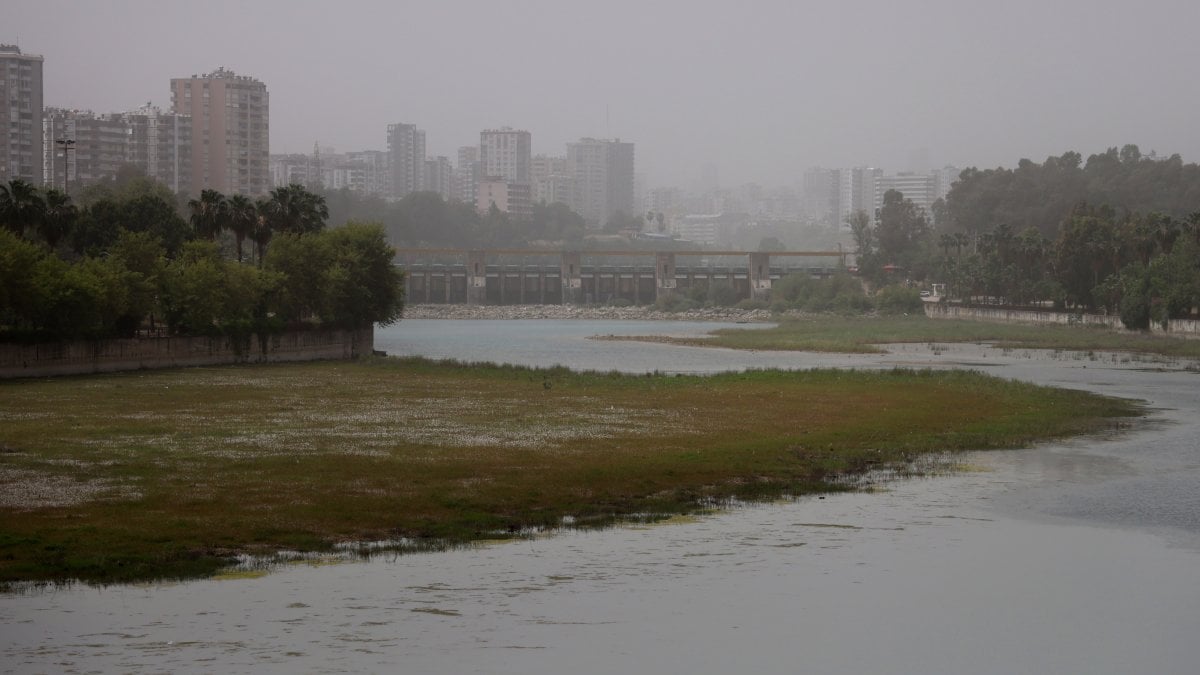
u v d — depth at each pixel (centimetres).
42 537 4294
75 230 14875
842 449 6738
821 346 18175
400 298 16025
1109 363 14562
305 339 14225
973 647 3478
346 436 6894
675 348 18512
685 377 11400
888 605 3841
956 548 4534
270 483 5334
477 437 6931
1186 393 10444
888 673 3256
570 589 3931
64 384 10075
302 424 7456
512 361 15525
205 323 12788
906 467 6259
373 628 3509
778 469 6034
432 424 7550
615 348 18512
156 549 4222
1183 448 7012
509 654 3328
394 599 3781
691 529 4778
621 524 4828
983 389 10175
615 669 3241
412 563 4197
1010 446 7038
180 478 5406
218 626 3491
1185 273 18325
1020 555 4450
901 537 4691
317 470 5681
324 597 3788
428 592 3862
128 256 12288
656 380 11100
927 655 3409
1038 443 7181
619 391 10025
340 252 14925
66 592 3766
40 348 10756
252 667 3172
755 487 5588
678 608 3762
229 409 8300
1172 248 19300
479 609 3703
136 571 3972
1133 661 3400
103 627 3459
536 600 3809
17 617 3531
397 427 7362
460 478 5566
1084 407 9019
